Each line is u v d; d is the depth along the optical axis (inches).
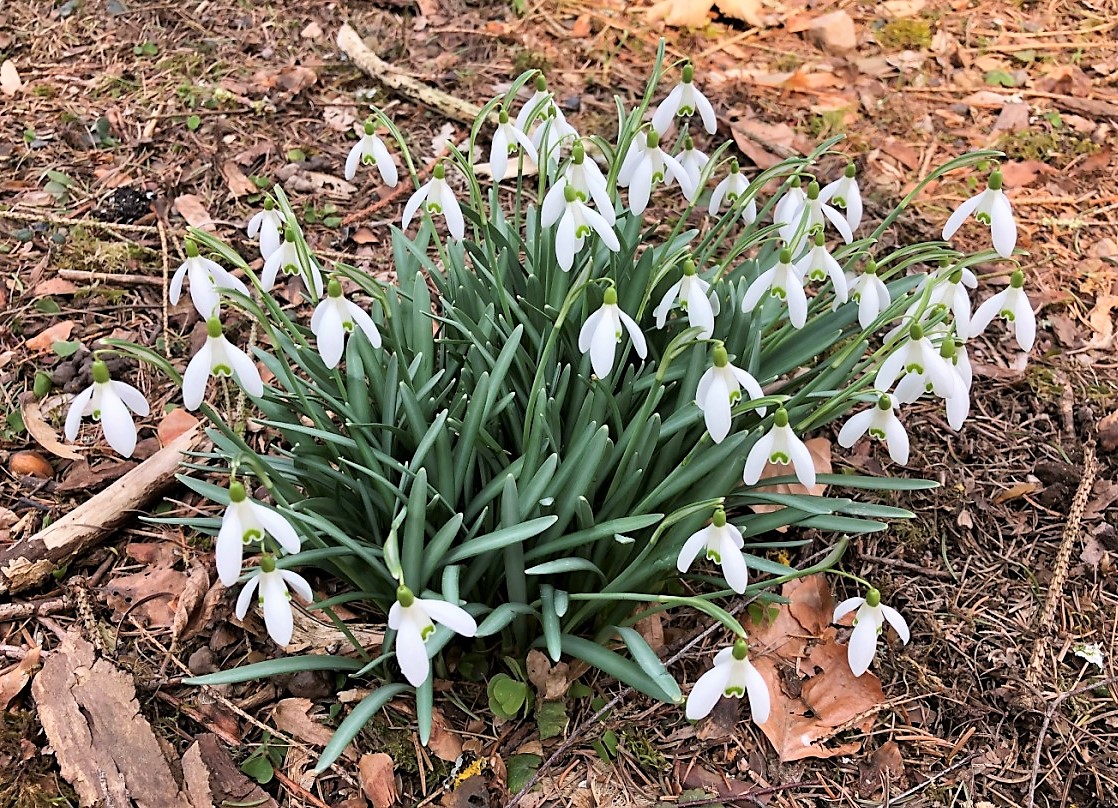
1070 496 18.1
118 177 24.0
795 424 15.4
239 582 15.3
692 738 14.4
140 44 28.7
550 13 31.5
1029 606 16.5
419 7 31.0
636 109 14.6
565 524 13.5
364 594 13.6
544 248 15.6
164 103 26.4
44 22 29.2
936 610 16.4
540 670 14.5
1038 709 14.9
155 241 22.5
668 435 14.4
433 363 15.4
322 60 28.6
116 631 15.0
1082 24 31.9
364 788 13.3
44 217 22.5
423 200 13.7
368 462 13.3
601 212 12.6
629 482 13.6
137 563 16.1
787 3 32.7
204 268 12.3
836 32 30.7
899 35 31.3
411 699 14.4
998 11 32.6
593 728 14.4
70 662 13.8
